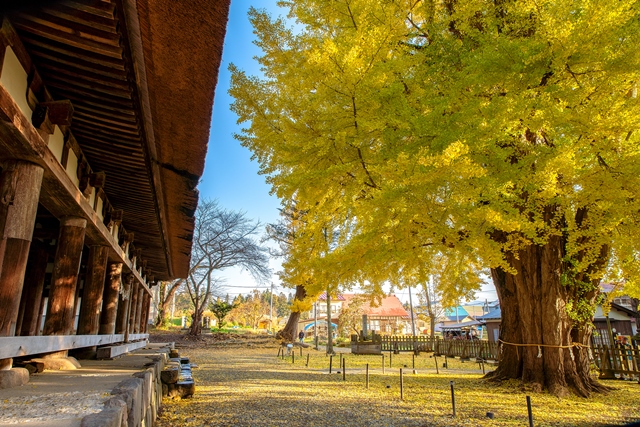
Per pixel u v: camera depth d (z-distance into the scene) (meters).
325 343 34.22
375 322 46.75
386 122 5.64
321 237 7.39
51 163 3.55
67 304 4.50
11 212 3.14
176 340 25.52
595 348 11.32
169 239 8.50
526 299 8.43
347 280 6.54
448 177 4.77
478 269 7.87
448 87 6.13
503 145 6.58
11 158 3.24
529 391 7.88
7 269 3.04
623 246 6.09
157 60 3.04
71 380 3.48
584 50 5.32
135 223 7.62
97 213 5.61
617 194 5.61
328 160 6.25
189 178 5.20
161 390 6.27
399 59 5.60
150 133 4.21
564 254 8.42
